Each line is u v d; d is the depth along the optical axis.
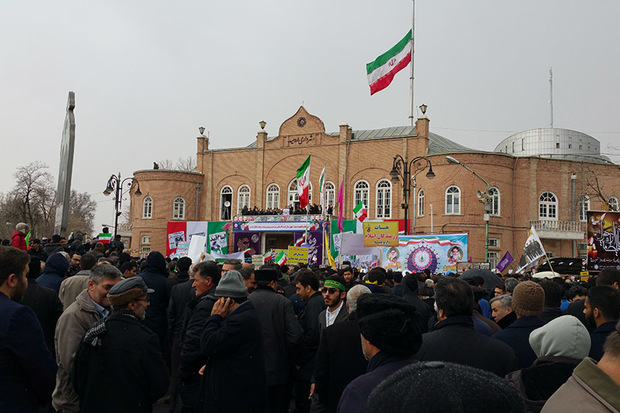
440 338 4.63
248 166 52.88
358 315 3.74
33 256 7.07
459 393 1.84
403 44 40.69
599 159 58.62
